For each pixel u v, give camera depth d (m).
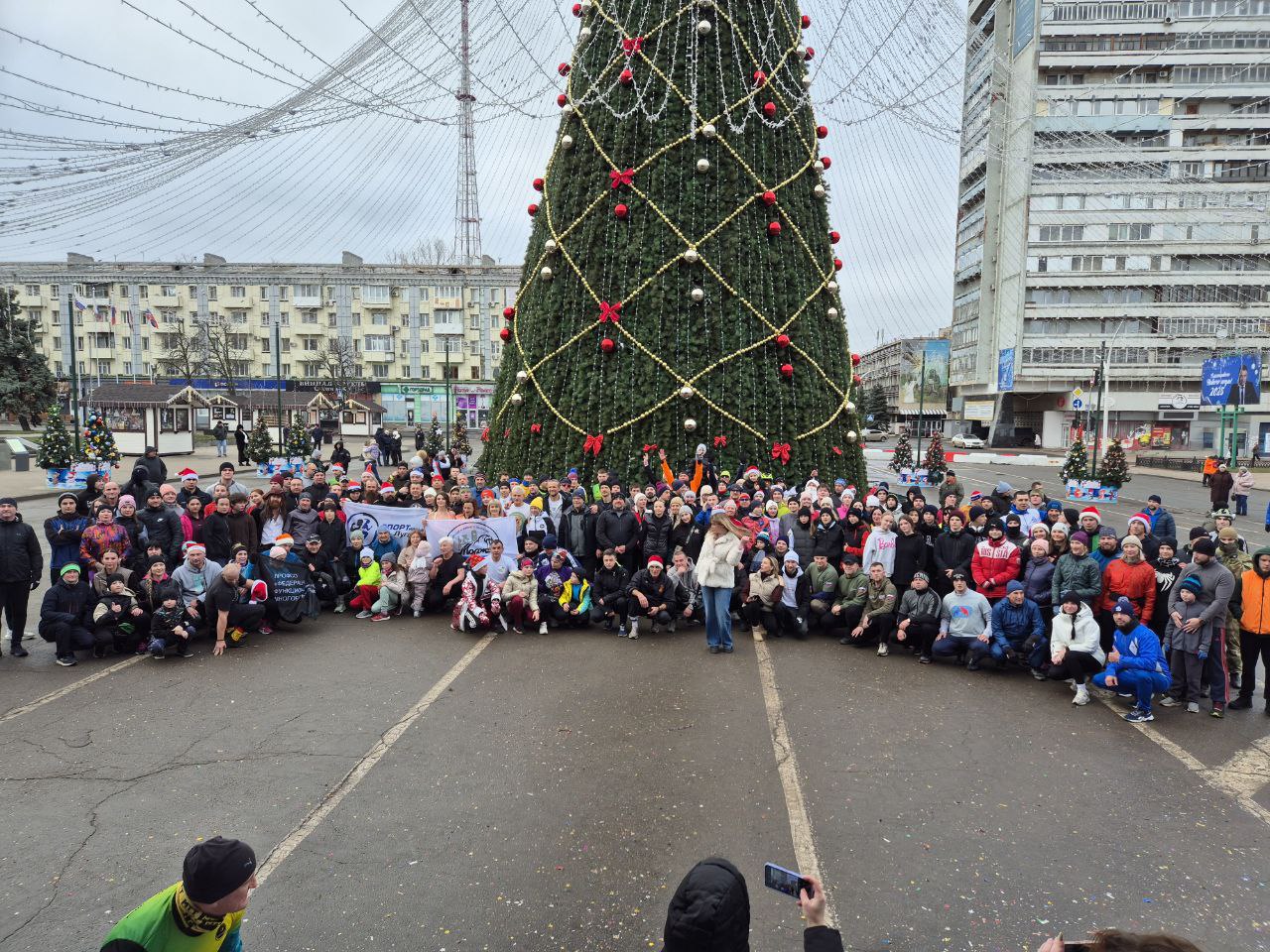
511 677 7.40
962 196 56.47
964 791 5.26
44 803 4.88
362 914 3.84
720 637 8.42
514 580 9.12
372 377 64.69
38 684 7.04
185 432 37.03
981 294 57.44
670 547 10.05
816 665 8.02
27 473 26.56
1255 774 5.68
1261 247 49.00
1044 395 61.62
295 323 63.59
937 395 58.59
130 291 61.84
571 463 14.05
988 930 3.80
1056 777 5.52
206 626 8.26
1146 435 56.44
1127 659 6.78
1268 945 3.73
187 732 6.00
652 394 13.75
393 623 9.40
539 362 14.55
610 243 14.12
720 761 5.64
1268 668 6.94
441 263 62.94
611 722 6.32
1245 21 39.59
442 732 6.06
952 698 7.12
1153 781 5.50
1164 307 52.09
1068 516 10.03
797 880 2.27
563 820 4.76
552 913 3.87
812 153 14.79
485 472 15.61
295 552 9.47
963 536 9.00
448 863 4.29
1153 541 8.55
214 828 4.62
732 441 13.85
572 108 14.45
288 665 7.66
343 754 5.64
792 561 9.15
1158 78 40.56
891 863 4.38
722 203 14.04
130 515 8.93
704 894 2.02
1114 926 3.86
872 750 5.90
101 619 7.76
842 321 15.34
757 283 14.08
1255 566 7.01
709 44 14.05
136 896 3.97
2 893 3.97
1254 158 40.22
